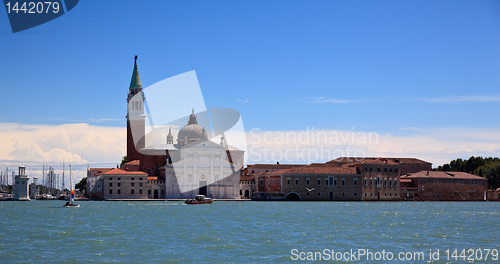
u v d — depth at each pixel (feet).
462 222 365.81
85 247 236.22
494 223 358.64
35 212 464.24
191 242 251.80
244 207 545.03
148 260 207.00
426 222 363.76
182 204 616.80
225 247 237.25
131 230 300.81
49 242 251.19
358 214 440.04
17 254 218.18
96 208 526.57
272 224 339.16
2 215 424.87
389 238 272.10
